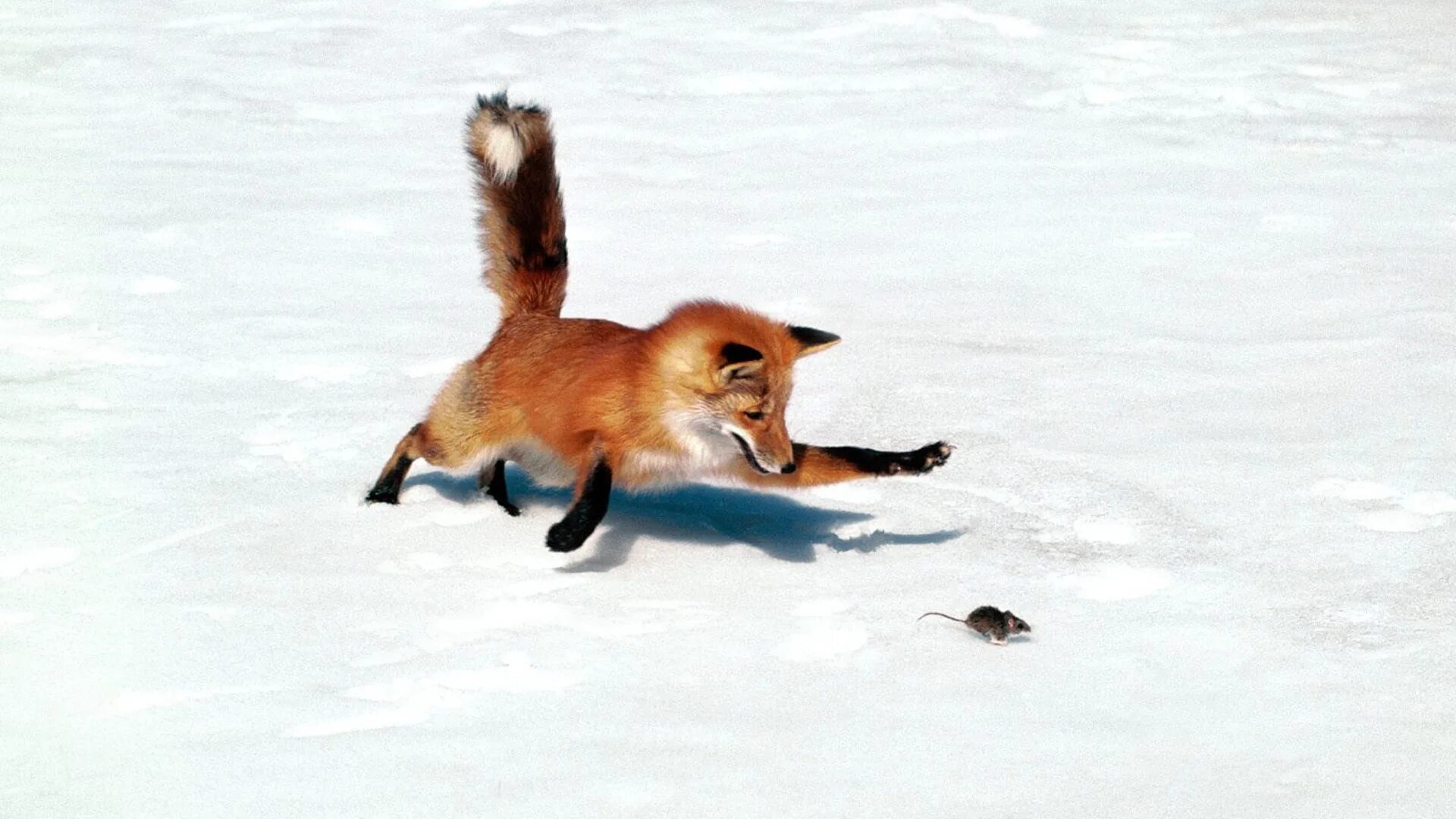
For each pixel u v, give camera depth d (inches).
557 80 915.4
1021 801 251.8
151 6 1099.9
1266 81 903.1
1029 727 277.1
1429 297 553.6
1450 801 251.0
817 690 290.5
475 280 601.0
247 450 425.4
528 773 258.7
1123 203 693.9
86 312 554.6
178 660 300.8
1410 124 822.5
